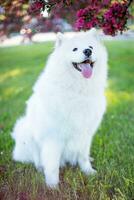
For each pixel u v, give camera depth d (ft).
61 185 5.89
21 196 5.60
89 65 5.51
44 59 16.99
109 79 13.16
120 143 7.48
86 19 5.89
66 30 9.65
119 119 9.17
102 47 5.80
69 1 5.57
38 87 5.94
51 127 5.75
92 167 6.75
